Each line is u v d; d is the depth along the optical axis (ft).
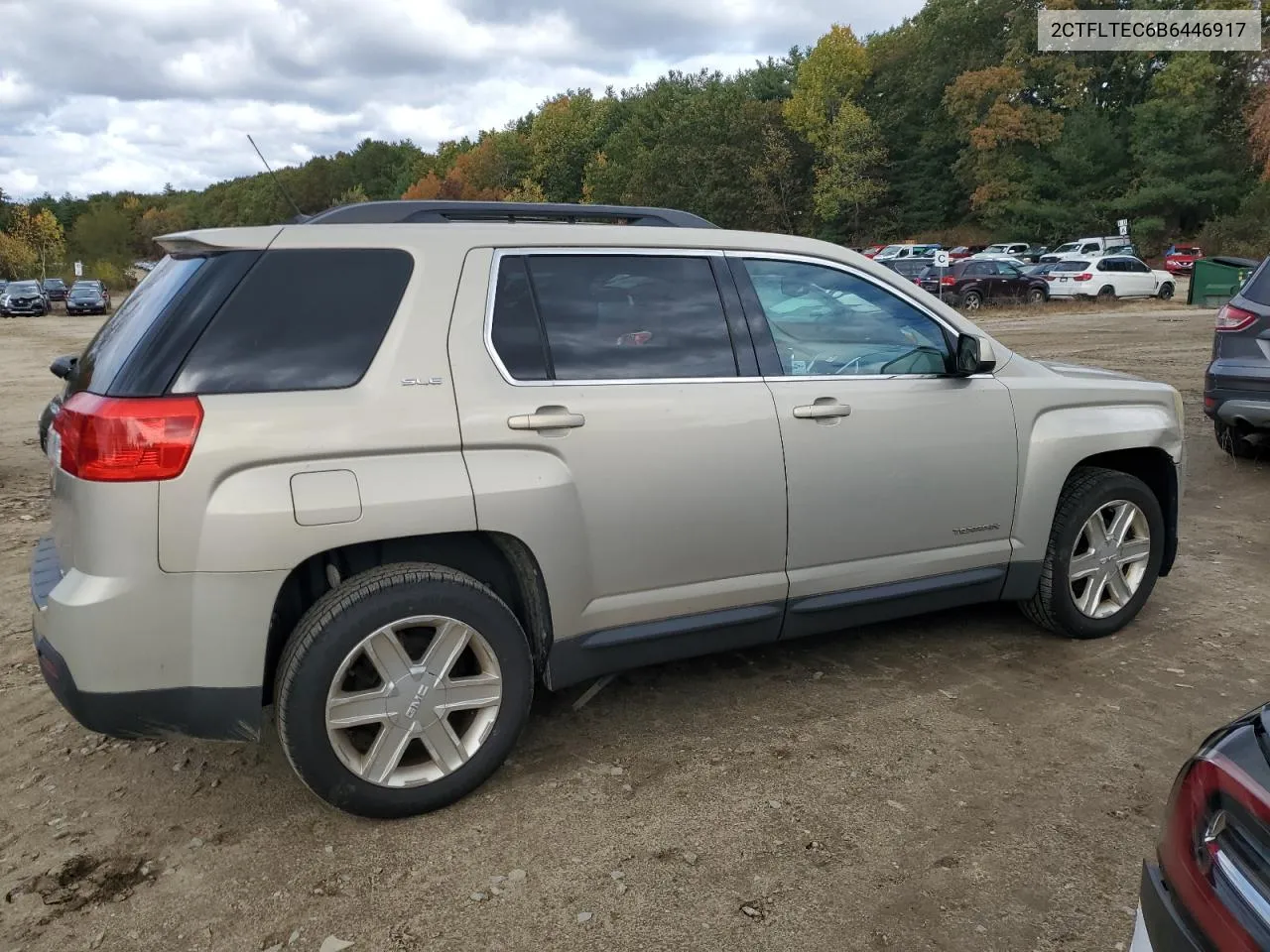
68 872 8.90
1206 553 18.13
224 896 8.53
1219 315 24.27
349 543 8.99
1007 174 198.59
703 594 11.02
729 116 222.07
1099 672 12.90
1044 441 13.10
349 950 7.84
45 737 11.51
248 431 8.68
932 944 7.84
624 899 8.42
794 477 11.30
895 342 12.39
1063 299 101.50
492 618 9.69
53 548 10.21
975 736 11.21
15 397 44.65
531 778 10.41
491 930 8.05
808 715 11.78
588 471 10.12
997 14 216.74
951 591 12.78
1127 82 204.33
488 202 10.87
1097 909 8.23
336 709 9.09
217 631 8.70
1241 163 183.01
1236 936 4.73
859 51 214.07
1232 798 5.04
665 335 10.91
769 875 8.73
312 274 9.39
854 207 214.07
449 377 9.59
